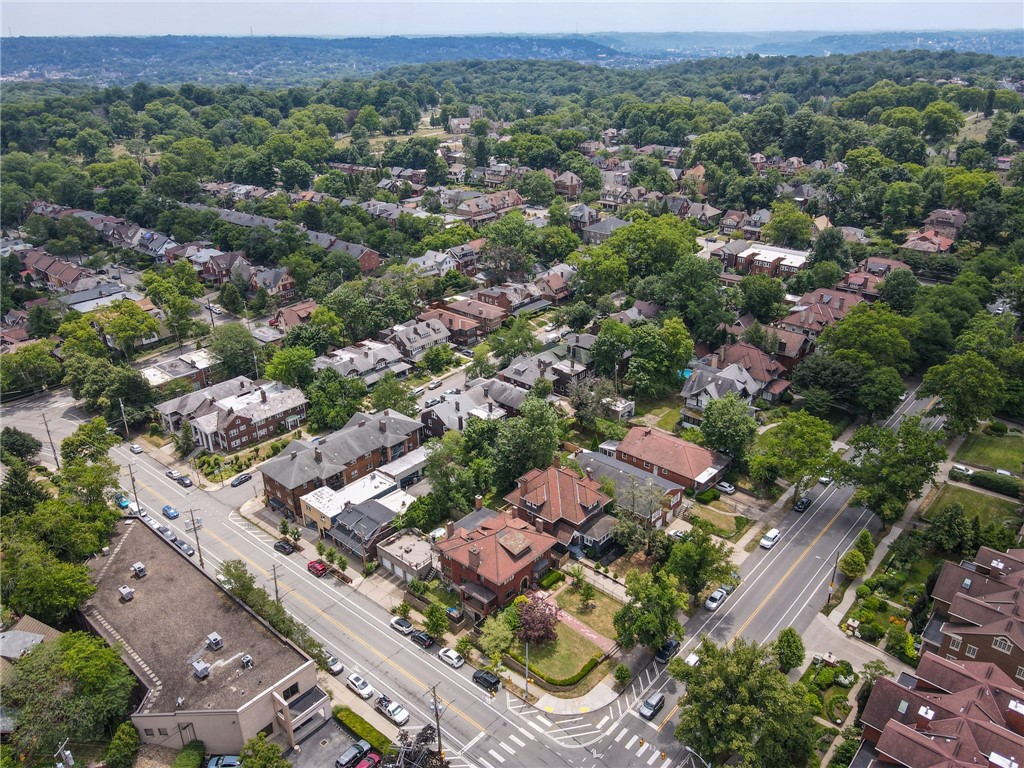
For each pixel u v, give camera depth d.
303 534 110.00
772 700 67.81
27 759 71.56
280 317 178.88
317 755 74.00
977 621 80.69
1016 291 163.38
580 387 131.25
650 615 81.56
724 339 161.62
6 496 108.81
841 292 175.12
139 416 139.50
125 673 77.25
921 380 150.38
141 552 99.69
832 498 115.62
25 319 183.75
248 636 83.00
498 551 92.69
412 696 80.81
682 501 111.19
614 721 77.44
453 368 163.50
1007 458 123.00
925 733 66.75
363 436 122.88
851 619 89.38
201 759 72.62
